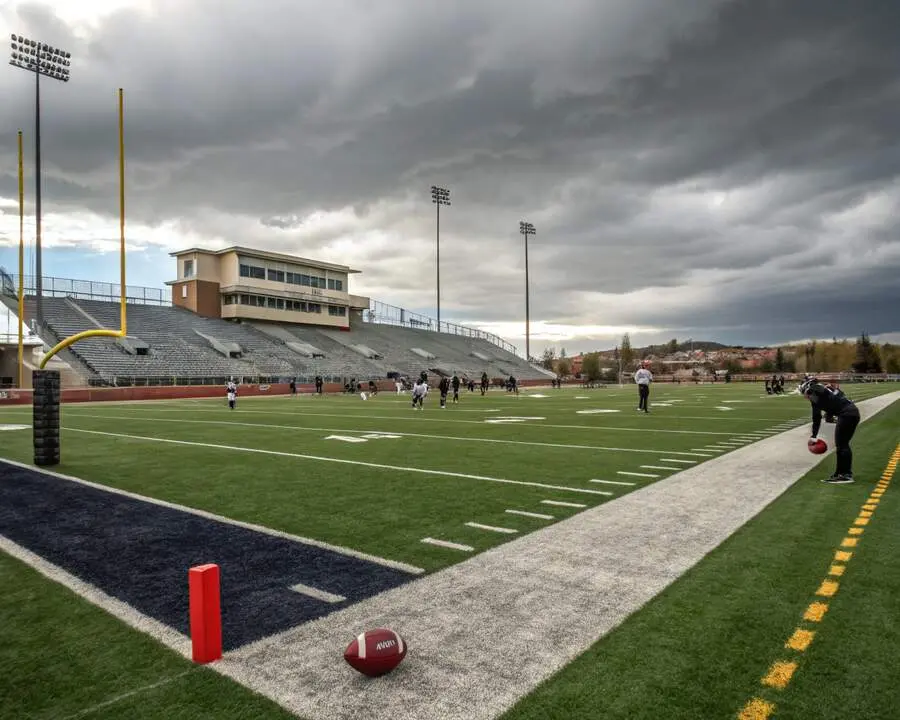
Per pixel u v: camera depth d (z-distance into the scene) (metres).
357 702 2.80
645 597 4.07
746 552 5.03
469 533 5.75
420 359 62.97
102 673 3.12
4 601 4.14
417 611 3.88
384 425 17.58
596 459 10.41
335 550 5.24
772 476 8.57
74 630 3.67
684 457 10.57
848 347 140.00
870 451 10.99
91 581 4.53
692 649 3.31
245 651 3.35
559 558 4.93
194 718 2.70
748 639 3.43
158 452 11.69
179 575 4.66
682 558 4.89
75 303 45.78
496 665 3.15
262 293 54.47
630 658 3.22
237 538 5.65
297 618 3.79
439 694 2.87
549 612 3.83
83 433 15.43
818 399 8.61
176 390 36.44
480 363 69.81
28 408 27.19
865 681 2.97
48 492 7.86
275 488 8.04
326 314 61.44
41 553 5.23
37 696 2.91
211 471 9.44
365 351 57.97
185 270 53.94
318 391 41.69
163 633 3.60
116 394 33.75
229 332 51.09
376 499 7.30
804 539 5.38
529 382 68.94
